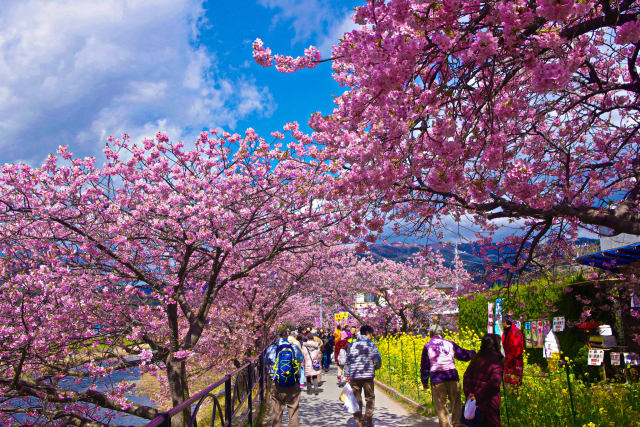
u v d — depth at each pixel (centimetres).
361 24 408
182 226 905
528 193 425
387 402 1135
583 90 666
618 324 1094
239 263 1174
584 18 381
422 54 390
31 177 847
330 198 838
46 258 827
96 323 847
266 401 1245
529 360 1259
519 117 577
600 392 749
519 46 362
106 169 905
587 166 671
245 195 1006
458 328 1772
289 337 883
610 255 948
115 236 851
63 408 749
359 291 2692
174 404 909
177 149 991
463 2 349
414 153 471
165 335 1038
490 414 552
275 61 604
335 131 627
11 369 794
